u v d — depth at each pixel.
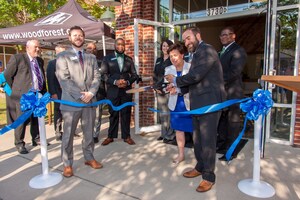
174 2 6.14
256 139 3.04
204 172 3.10
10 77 4.36
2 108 10.05
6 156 4.35
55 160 4.12
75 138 5.38
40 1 10.04
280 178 3.39
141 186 3.21
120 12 6.46
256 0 4.81
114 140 5.18
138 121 5.66
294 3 4.59
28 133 5.84
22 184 3.31
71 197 2.97
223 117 4.32
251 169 3.69
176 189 3.12
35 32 5.42
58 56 3.40
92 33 5.01
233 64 3.93
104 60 4.77
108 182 3.33
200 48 2.96
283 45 4.81
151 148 4.67
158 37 6.01
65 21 5.34
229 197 2.92
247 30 9.82
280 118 4.90
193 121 3.26
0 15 9.95
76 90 3.40
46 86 5.09
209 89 2.95
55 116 5.16
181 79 3.01
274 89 4.89
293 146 4.71
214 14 5.65
